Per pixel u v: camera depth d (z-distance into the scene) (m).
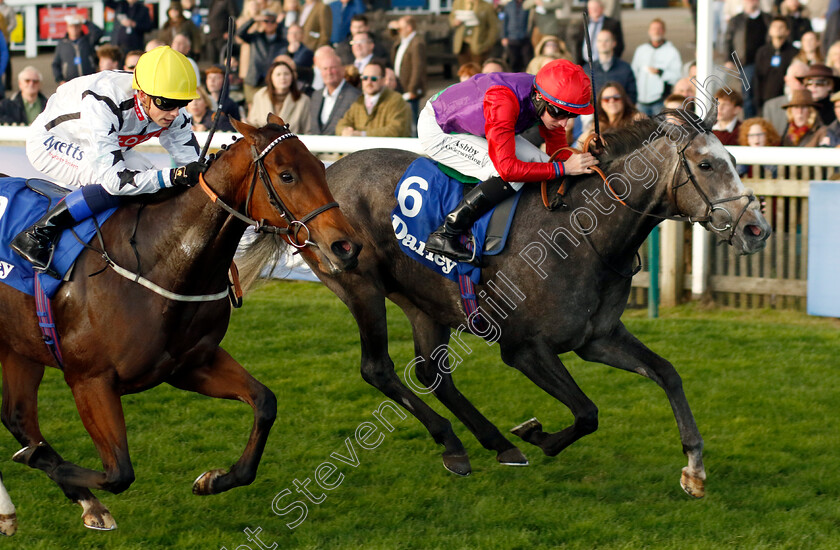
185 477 5.95
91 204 4.86
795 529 5.15
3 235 4.99
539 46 11.96
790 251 9.34
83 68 16.19
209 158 4.75
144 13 16.50
